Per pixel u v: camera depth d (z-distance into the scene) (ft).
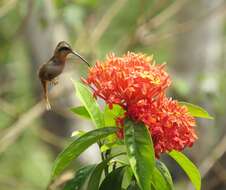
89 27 45.09
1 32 55.11
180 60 53.16
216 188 49.16
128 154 18.93
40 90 51.11
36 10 43.78
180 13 52.44
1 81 64.95
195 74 52.47
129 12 63.67
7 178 47.47
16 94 59.21
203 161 47.91
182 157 21.43
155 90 19.70
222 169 47.67
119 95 19.69
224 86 48.83
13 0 43.19
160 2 44.91
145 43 44.60
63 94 42.73
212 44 53.16
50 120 49.80
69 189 20.94
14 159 64.13
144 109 19.65
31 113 42.37
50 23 44.75
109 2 60.29
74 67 42.70
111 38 63.87
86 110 22.85
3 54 49.90
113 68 19.86
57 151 55.26
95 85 19.90
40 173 64.49
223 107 49.29
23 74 64.34
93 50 43.70
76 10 43.88
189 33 52.90
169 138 19.83
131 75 19.62
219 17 53.21
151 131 19.75
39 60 49.03
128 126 19.51
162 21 44.68
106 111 21.59
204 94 48.29
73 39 50.85
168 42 60.95
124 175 21.76
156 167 20.59
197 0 51.80
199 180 21.63
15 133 41.47
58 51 21.48
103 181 20.70
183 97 48.14
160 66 20.33
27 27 48.34
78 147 19.99
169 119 19.70
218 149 45.70
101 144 21.27
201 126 50.72
